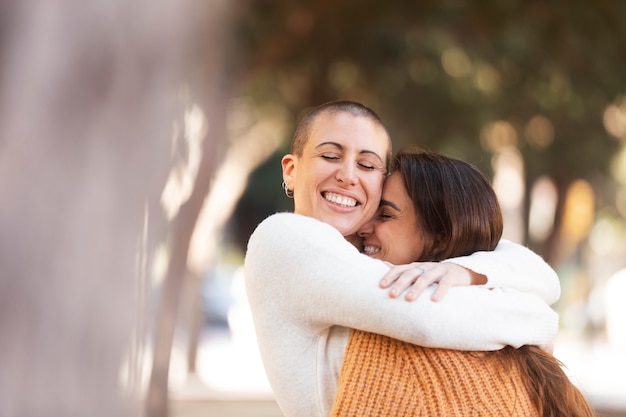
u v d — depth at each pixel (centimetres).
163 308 677
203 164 652
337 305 248
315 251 255
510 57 1200
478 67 1368
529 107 1395
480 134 1494
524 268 270
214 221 1166
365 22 1190
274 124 1645
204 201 677
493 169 1644
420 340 243
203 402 1067
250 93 1466
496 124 1605
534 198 2209
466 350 250
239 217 2916
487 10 1075
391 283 247
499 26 1077
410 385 245
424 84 1375
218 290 2447
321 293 250
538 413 254
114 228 190
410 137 1422
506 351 257
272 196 2788
